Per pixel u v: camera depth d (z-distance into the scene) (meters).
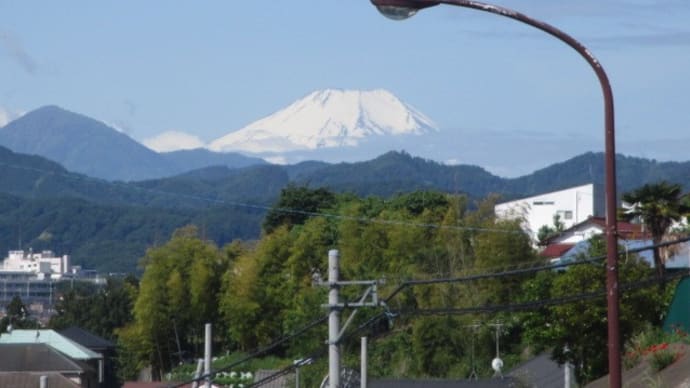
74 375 87.81
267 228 135.62
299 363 43.41
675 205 66.81
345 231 94.00
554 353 48.50
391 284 76.69
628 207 69.12
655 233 67.00
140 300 107.25
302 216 134.38
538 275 53.31
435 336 71.25
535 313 48.62
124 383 102.38
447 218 86.06
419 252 84.81
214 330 106.81
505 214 88.00
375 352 71.56
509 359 69.50
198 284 105.06
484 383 53.41
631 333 45.94
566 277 47.19
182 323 107.50
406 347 72.50
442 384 53.81
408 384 54.00
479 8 18.89
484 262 79.38
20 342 96.81
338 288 32.50
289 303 97.06
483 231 81.81
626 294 46.25
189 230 115.00
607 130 19.80
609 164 19.84
